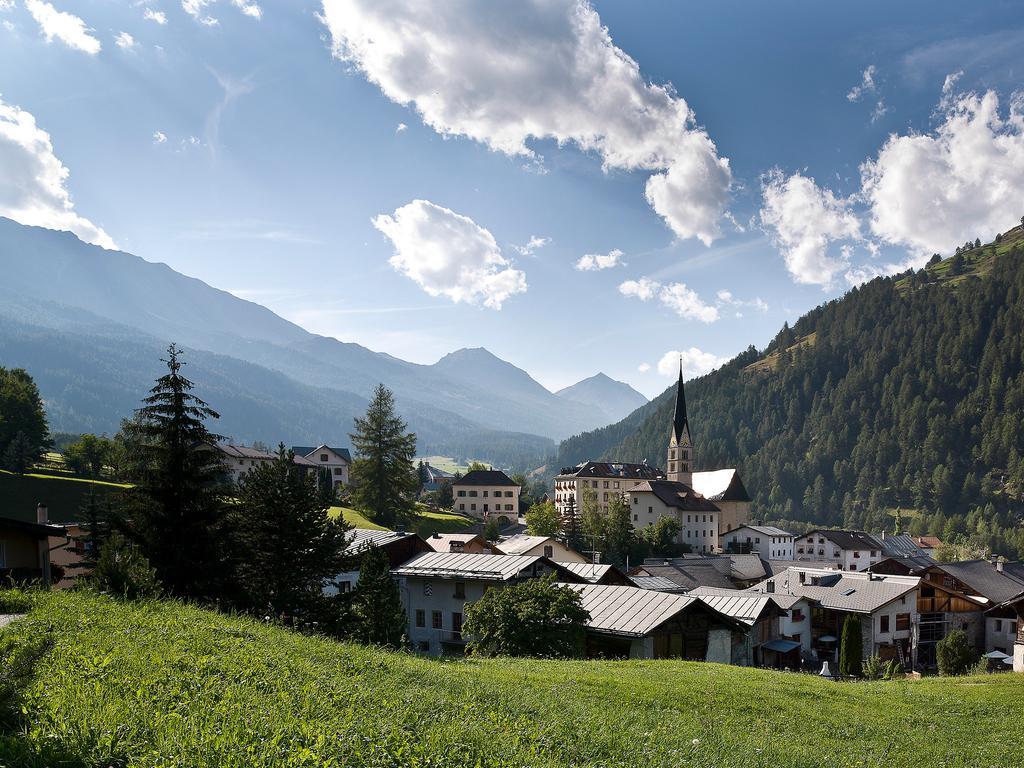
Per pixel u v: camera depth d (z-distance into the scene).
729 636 40.69
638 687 21.66
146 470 34.62
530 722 13.74
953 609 72.00
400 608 40.53
